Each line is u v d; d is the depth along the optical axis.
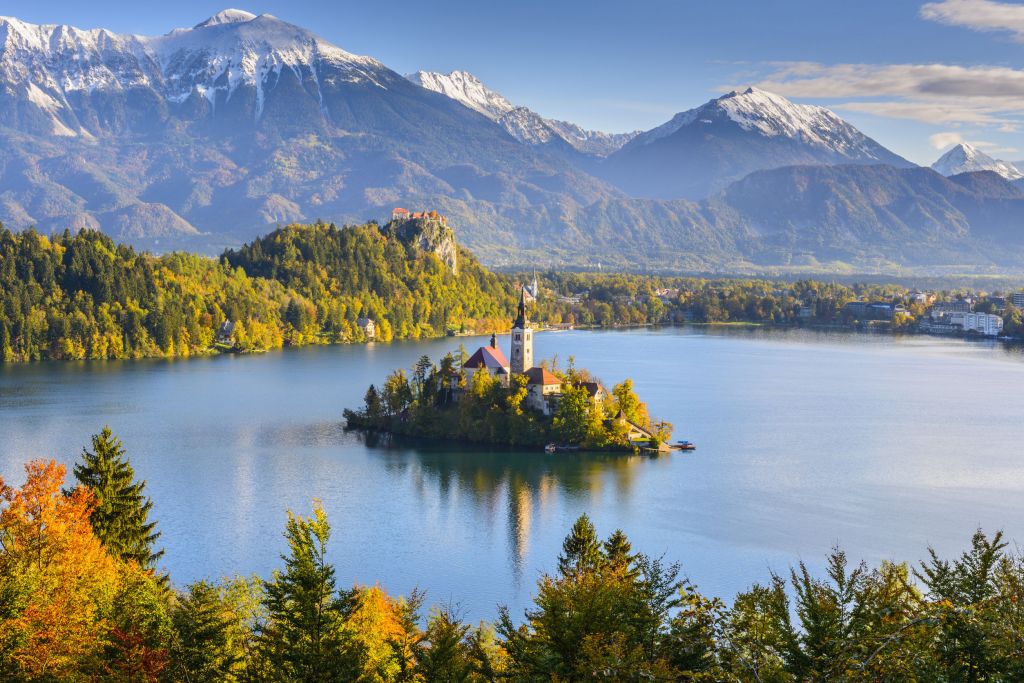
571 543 95.19
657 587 71.50
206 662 68.25
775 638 59.22
